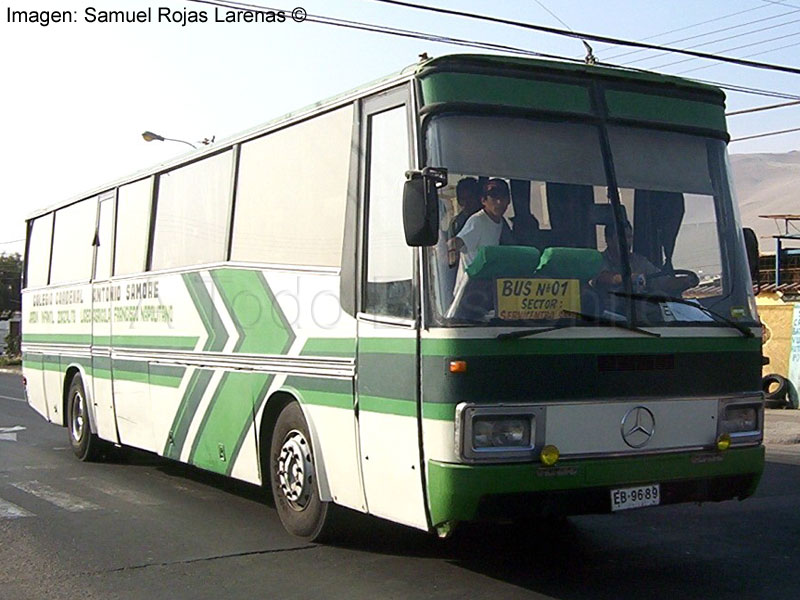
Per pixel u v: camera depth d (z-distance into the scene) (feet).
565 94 22.47
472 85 21.70
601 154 22.53
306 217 26.37
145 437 36.22
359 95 24.26
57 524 29.60
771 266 116.98
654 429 21.89
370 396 22.91
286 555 25.62
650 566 24.59
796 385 67.82
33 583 23.39
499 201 21.42
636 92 23.25
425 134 21.39
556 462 20.72
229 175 30.99
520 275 21.02
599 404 21.29
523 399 20.61
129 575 24.00
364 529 26.55
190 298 32.73
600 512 21.44
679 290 22.74
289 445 27.09
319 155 26.13
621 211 22.40
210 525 29.32
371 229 23.38
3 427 56.75
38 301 48.52
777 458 45.62
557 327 20.99
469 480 20.04
